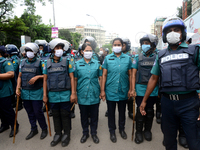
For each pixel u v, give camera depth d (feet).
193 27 13.10
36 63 8.66
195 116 4.60
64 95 7.88
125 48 11.62
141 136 8.16
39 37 62.69
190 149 4.67
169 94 4.93
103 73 8.43
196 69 4.58
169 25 4.87
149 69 7.88
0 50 8.75
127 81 8.44
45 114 12.59
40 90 8.64
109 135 9.02
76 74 8.21
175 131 5.20
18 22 43.42
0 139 8.84
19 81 8.77
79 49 12.14
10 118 9.09
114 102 8.35
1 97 8.59
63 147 7.88
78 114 12.64
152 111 8.14
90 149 7.66
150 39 7.79
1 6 41.16
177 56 4.68
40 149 7.77
